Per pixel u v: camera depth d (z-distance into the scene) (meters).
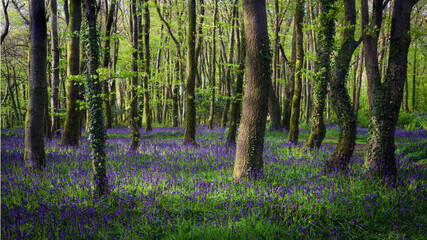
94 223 4.39
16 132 17.81
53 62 13.81
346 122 7.94
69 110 11.67
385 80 6.87
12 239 3.85
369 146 7.01
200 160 9.41
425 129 18.91
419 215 5.12
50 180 6.42
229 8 22.52
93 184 5.84
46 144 12.12
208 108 30.88
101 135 5.54
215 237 4.11
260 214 4.91
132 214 5.04
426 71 37.28
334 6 9.40
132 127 11.34
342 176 6.84
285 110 21.19
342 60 8.30
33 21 7.55
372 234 4.52
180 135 18.50
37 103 7.65
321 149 11.45
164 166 8.34
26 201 5.23
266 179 6.77
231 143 13.21
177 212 5.09
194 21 12.66
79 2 11.54
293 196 5.49
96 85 5.53
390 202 5.48
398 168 7.86
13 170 7.20
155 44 25.92
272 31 21.19
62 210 4.94
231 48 21.11
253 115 6.72
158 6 16.52
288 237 4.27
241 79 13.34
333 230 4.54
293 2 15.23
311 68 25.84
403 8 6.50
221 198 5.68
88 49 5.48
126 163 8.84
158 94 32.66
